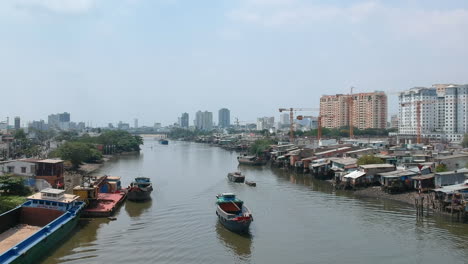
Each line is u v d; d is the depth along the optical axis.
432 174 70.81
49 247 40.09
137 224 50.72
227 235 46.75
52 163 69.69
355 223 52.22
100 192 67.69
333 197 70.12
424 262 38.78
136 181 72.88
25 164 72.31
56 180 70.31
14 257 32.78
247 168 120.00
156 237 45.66
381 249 42.34
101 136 185.50
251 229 49.47
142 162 135.88
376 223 52.06
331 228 50.00
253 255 40.56
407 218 54.38
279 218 54.84
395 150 111.25
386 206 62.22
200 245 43.31
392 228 49.72
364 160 86.06
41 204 48.22
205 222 52.09
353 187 76.75
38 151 130.12
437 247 42.75
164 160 144.88
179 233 47.31
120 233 46.88
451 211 53.91
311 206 62.38
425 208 59.38
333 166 93.00
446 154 97.25
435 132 197.88
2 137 144.75
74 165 109.25
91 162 128.00
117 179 72.12
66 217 46.00
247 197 69.75
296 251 41.81
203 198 67.88
